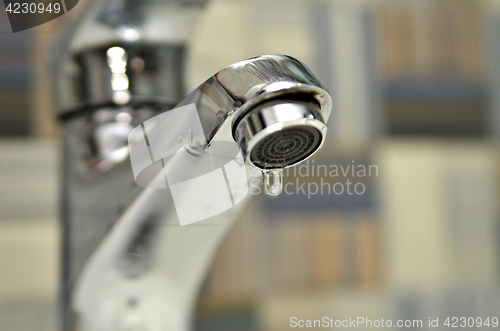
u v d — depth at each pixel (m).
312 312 0.68
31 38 0.65
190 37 0.47
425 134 0.75
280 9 0.72
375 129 0.73
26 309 0.62
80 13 0.46
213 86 0.40
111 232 0.44
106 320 0.46
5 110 0.64
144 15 0.46
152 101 0.46
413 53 0.76
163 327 0.47
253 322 0.67
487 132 0.77
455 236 0.73
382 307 0.70
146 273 0.46
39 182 0.64
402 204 0.72
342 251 0.70
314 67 0.72
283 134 0.39
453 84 0.76
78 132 0.47
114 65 0.46
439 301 0.71
